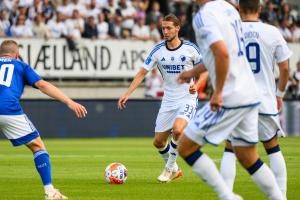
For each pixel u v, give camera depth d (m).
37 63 81.88
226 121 22.88
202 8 23.03
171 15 36.78
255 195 30.14
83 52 83.75
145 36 87.69
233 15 23.30
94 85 84.69
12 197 29.72
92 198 29.39
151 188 32.97
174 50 36.59
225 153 26.67
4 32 81.19
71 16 84.25
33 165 45.19
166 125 36.66
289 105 86.31
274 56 28.02
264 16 92.25
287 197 29.56
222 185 22.70
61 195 28.08
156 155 53.66
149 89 85.25
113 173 34.78
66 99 27.69
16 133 27.91
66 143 69.94
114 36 86.75
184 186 33.78
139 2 90.75
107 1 88.62
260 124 27.59
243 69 23.11
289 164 45.03
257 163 23.66
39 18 82.44
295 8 103.12
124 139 77.69
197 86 35.34
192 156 22.86
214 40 21.91
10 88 27.80
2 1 82.88
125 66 85.62
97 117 80.44
